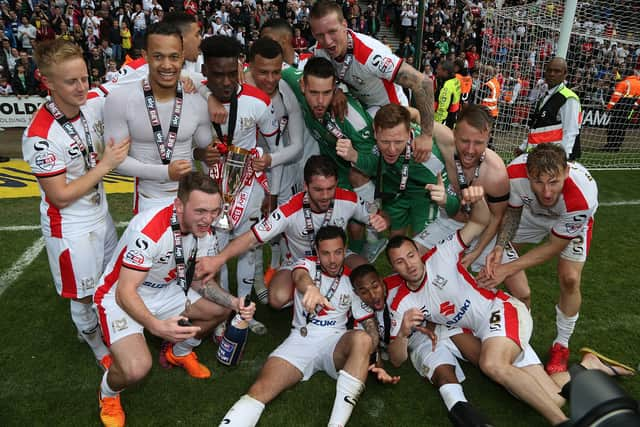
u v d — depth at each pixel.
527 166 2.59
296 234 3.35
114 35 13.02
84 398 2.89
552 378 2.99
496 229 3.16
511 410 2.87
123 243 2.59
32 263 4.39
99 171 2.72
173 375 3.11
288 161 3.49
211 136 3.18
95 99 2.95
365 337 2.77
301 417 2.76
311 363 2.94
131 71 3.38
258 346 3.42
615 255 4.85
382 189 3.59
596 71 9.56
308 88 3.05
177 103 2.88
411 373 3.19
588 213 2.72
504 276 2.96
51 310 3.75
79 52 2.54
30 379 3.03
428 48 15.21
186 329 2.44
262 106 3.20
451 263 2.98
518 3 9.73
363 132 3.40
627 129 9.19
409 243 2.87
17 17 13.12
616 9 8.81
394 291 3.08
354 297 3.03
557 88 4.70
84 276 2.87
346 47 3.21
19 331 3.49
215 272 2.86
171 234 2.57
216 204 2.46
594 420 0.89
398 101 3.56
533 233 3.39
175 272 2.77
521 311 2.95
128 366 2.47
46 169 2.59
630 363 3.27
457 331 3.06
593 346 3.46
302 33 15.12
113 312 2.61
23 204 5.68
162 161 2.94
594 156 8.92
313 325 3.03
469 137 2.77
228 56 2.87
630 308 3.93
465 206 3.23
